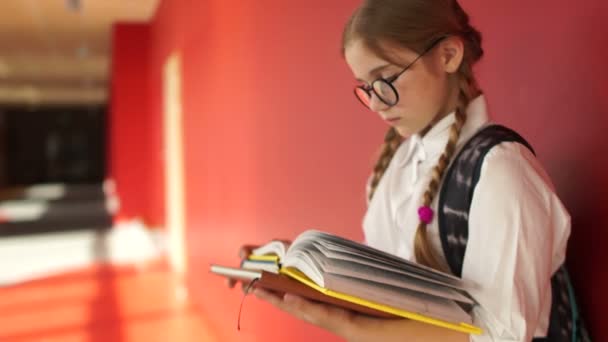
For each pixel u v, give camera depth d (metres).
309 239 0.98
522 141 0.96
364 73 1.01
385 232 1.15
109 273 6.28
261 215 3.03
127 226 9.71
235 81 3.49
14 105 24.84
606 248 1.05
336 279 0.87
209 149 4.40
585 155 1.10
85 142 28.03
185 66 5.52
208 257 4.51
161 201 8.05
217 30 3.96
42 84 17.36
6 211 13.59
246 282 1.20
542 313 0.97
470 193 0.94
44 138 27.52
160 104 7.75
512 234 0.89
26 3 7.70
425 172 1.07
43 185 27.39
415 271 0.93
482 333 0.91
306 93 2.38
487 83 1.39
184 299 5.14
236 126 3.50
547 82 1.20
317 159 2.29
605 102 1.06
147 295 5.30
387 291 0.88
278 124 2.73
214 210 4.26
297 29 2.45
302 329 2.41
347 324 1.00
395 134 1.25
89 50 11.39
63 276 6.10
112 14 8.62
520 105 1.29
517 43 1.29
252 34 3.11
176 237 6.33
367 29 0.97
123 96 9.38
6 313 4.71
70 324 4.40
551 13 1.19
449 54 0.99
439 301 0.92
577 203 1.13
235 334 3.63
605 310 1.06
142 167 9.62
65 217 12.05
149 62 9.09
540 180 0.93
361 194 1.93
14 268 6.55
